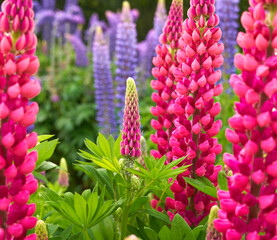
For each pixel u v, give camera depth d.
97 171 2.20
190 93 2.04
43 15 12.62
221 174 2.01
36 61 1.38
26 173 1.43
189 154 1.98
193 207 2.04
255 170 1.39
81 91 10.34
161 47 2.31
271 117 1.35
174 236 1.73
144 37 15.55
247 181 1.40
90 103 10.21
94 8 16.11
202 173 1.98
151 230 1.82
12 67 1.33
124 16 6.92
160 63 2.32
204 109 1.99
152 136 2.35
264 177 1.37
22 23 1.38
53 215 2.41
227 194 1.47
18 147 1.38
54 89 10.09
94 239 1.94
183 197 2.03
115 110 8.05
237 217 1.42
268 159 1.38
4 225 1.43
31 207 1.47
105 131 7.52
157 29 8.24
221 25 6.19
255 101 1.37
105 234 1.96
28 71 1.38
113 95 7.77
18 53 1.42
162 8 8.25
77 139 9.45
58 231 2.13
